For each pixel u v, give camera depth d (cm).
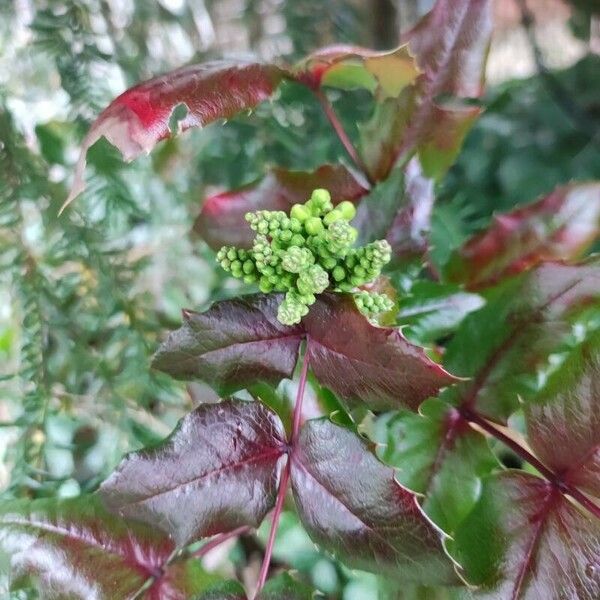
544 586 16
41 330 22
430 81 18
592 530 16
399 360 14
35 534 17
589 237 21
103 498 15
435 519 17
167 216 26
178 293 27
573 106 40
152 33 27
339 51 16
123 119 14
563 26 45
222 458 16
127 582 17
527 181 38
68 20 21
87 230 22
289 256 12
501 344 18
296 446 16
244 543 30
